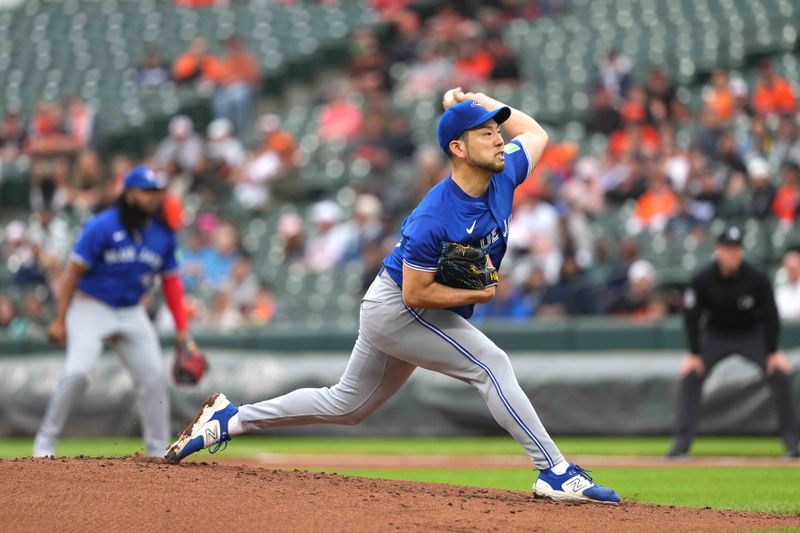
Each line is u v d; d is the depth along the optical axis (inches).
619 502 669.3
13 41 3316.9
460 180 647.8
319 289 2107.5
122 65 3095.5
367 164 2453.2
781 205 1914.4
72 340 1035.3
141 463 702.5
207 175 2458.2
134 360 1046.4
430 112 2600.9
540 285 1844.2
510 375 664.4
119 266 1030.4
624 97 2349.9
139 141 2723.9
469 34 2731.3
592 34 2770.7
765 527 614.5
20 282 2102.6
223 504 584.4
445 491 692.1
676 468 1165.1
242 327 1891.0
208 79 2861.7
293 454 1416.1
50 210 2453.2
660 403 1630.2
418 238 634.2
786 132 2052.2
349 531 543.8
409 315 660.1
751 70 2471.7
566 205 2065.7
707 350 1294.3
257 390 1699.1
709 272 1266.0
